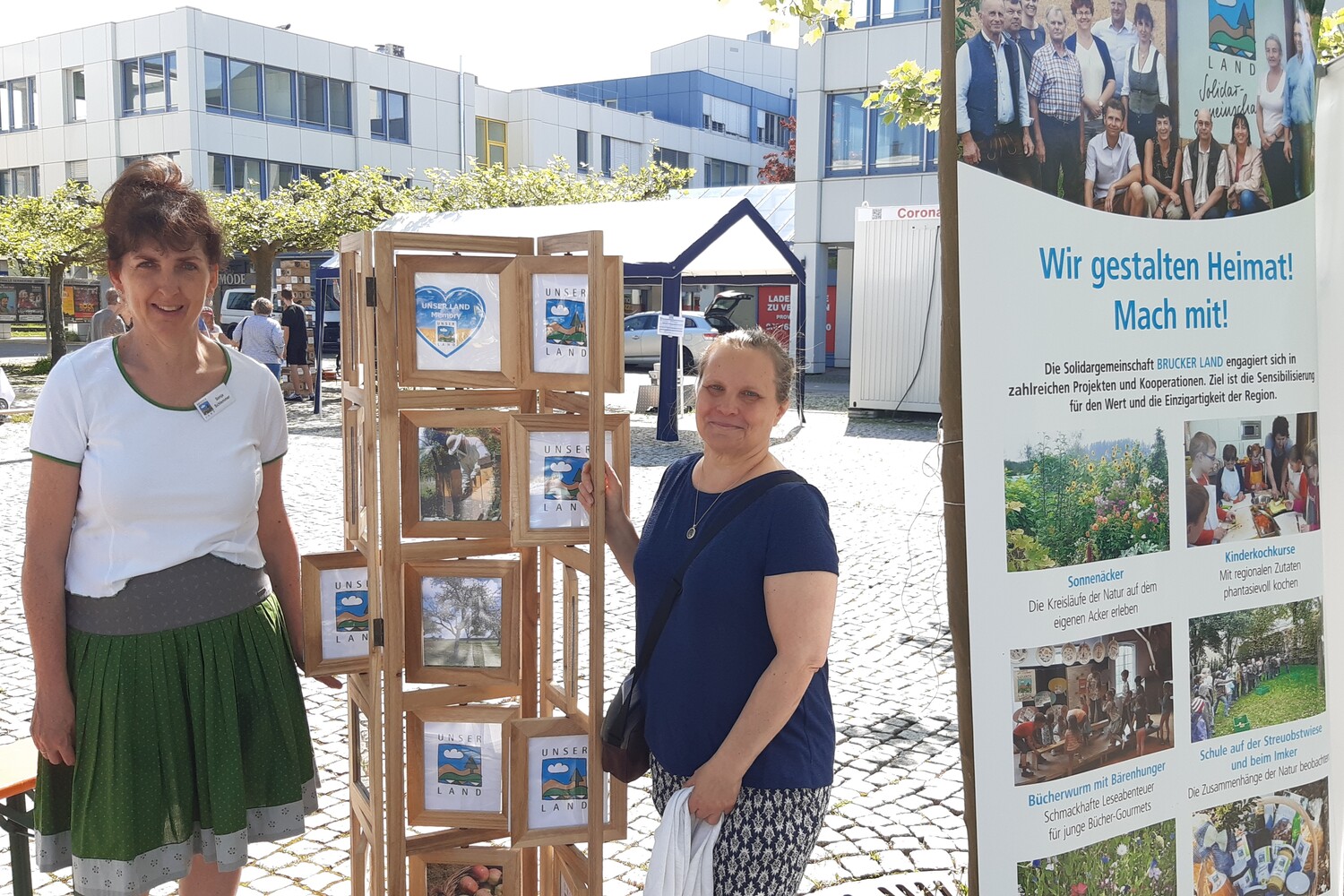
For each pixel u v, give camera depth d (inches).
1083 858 91.3
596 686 98.5
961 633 85.0
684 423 650.2
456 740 103.5
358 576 103.6
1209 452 94.7
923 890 137.9
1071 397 87.2
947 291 83.0
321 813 159.2
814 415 697.0
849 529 357.4
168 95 1326.3
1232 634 97.4
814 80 964.0
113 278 92.3
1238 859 99.7
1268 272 97.0
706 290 1125.1
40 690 91.7
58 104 1413.6
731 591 85.3
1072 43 85.4
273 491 104.9
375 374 96.3
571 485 97.7
